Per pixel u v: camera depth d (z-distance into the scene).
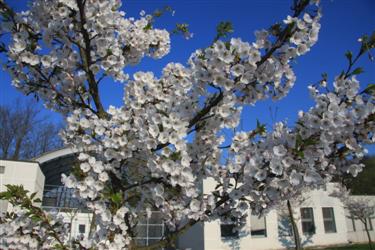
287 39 2.58
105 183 3.08
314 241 21.27
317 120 2.50
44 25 3.30
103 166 2.95
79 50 3.54
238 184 3.25
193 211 3.00
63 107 3.65
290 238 20.27
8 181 14.26
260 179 2.60
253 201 2.97
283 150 2.55
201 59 2.66
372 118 2.50
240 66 2.53
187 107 3.04
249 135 3.28
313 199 22.03
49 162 17.58
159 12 4.21
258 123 3.26
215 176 3.30
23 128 32.31
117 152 2.97
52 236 2.95
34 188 14.61
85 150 3.05
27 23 3.32
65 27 3.24
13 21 3.19
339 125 2.44
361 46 2.59
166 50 4.11
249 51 2.53
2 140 31.69
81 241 2.85
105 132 3.07
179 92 3.20
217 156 3.29
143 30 3.98
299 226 21.27
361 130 2.56
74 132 3.17
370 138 2.55
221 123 3.13
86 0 3.24
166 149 2.71
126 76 3.66
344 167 2.75
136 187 3.38
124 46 3.89
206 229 18.61
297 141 2.54
